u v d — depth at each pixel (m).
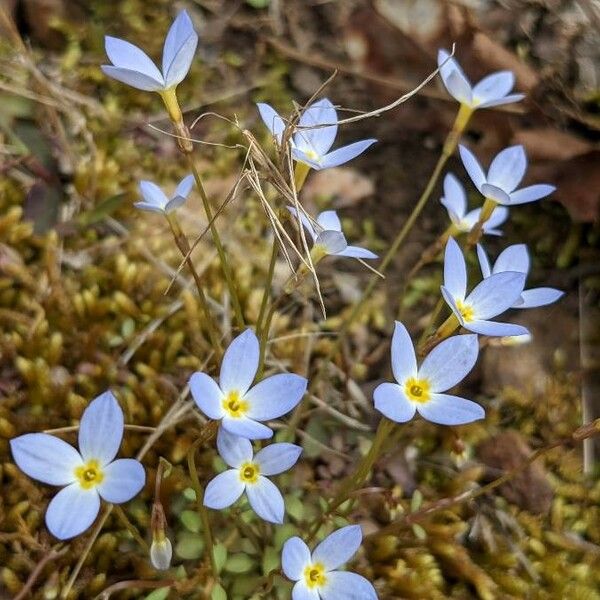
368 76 0.13
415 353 0.07
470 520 0.09
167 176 0.12
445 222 0.12
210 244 0.11
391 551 0.09
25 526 0.08
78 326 0.10
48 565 0.08
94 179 0.11
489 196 0.08
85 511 0.06
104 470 0.06
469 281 0.11
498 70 0.12
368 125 0.13
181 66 0.07
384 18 0.12
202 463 0.09
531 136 0.12
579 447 0.10
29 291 0.10
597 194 0.11
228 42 0.13
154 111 0.12
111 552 0.08
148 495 0.09
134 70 0.06
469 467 0.10
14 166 0.11
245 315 0.11
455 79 0.08
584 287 0.11
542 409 0.10
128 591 0.08
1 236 0.10
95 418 0.06
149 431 0.09
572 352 0.11
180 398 0.09
